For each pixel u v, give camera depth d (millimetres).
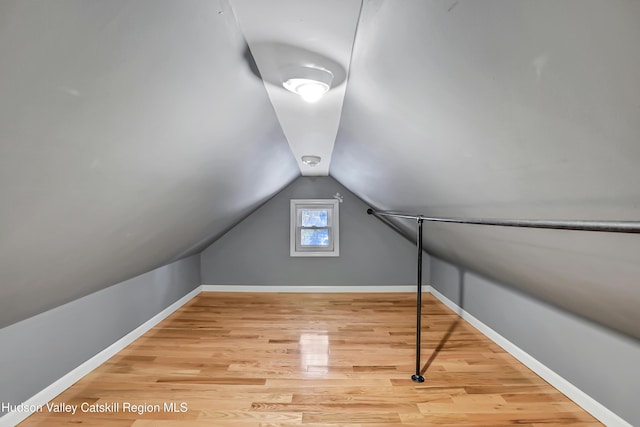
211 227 2947
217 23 852
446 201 1695
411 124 1258
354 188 3539
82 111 748
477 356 2207
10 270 1078
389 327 2766
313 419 1547
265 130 1825
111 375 1955
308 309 3277
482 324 2639
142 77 812
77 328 1899
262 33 962
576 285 1317
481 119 900
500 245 1637
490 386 1831
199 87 1039
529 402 1684
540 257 1357
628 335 1402
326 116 1762
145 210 1529
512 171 991
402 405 1656
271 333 2629
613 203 778
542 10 521
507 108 784
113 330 2238
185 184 1634
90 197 1067
